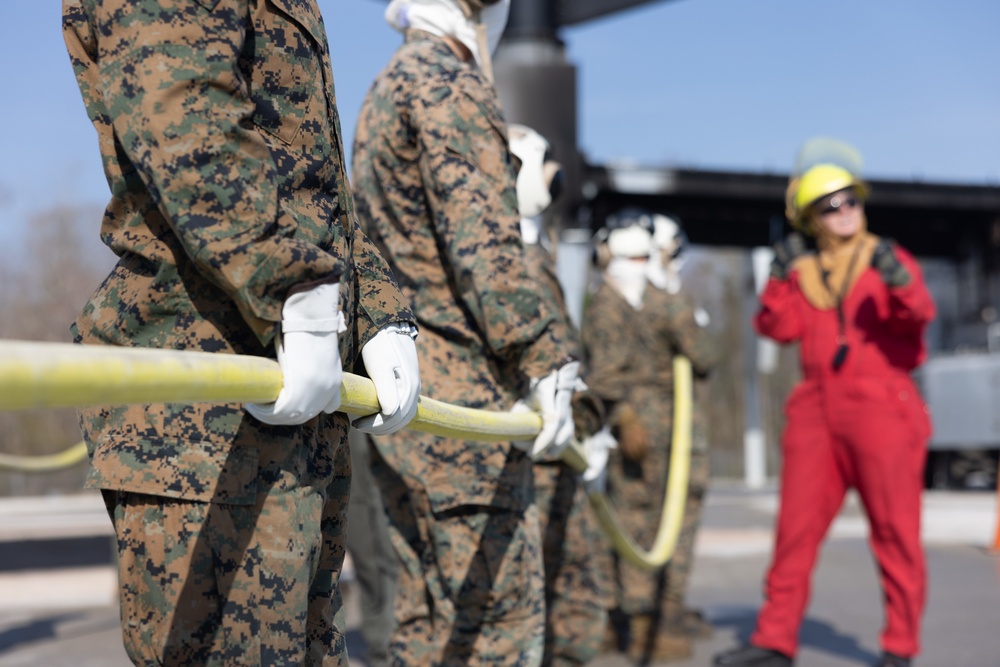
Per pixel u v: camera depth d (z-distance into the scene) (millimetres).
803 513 4770
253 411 1547
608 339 5430
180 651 1584
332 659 1827
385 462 2932
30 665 5199
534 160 3600
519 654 2787
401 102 2744
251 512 1605
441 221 2660
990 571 7855
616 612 5371
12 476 31594
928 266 26312
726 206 20734
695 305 5504
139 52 1512
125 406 1614
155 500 1580
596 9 8414
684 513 5398
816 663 5098
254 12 1655
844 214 4793
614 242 5531
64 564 9297
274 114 1674
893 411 4664
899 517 4656
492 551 2766
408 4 2936
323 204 1738
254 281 1495
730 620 6262
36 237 48500
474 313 2646
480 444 2764
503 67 8406
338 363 1568
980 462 20406
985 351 21016
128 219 1664
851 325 4750
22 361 1053
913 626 4645
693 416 5500
